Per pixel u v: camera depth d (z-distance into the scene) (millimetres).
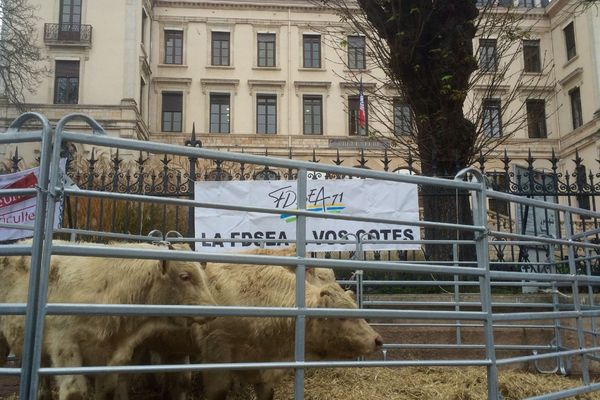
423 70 9469
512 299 8000
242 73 36188
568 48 35656
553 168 9031
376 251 8617
